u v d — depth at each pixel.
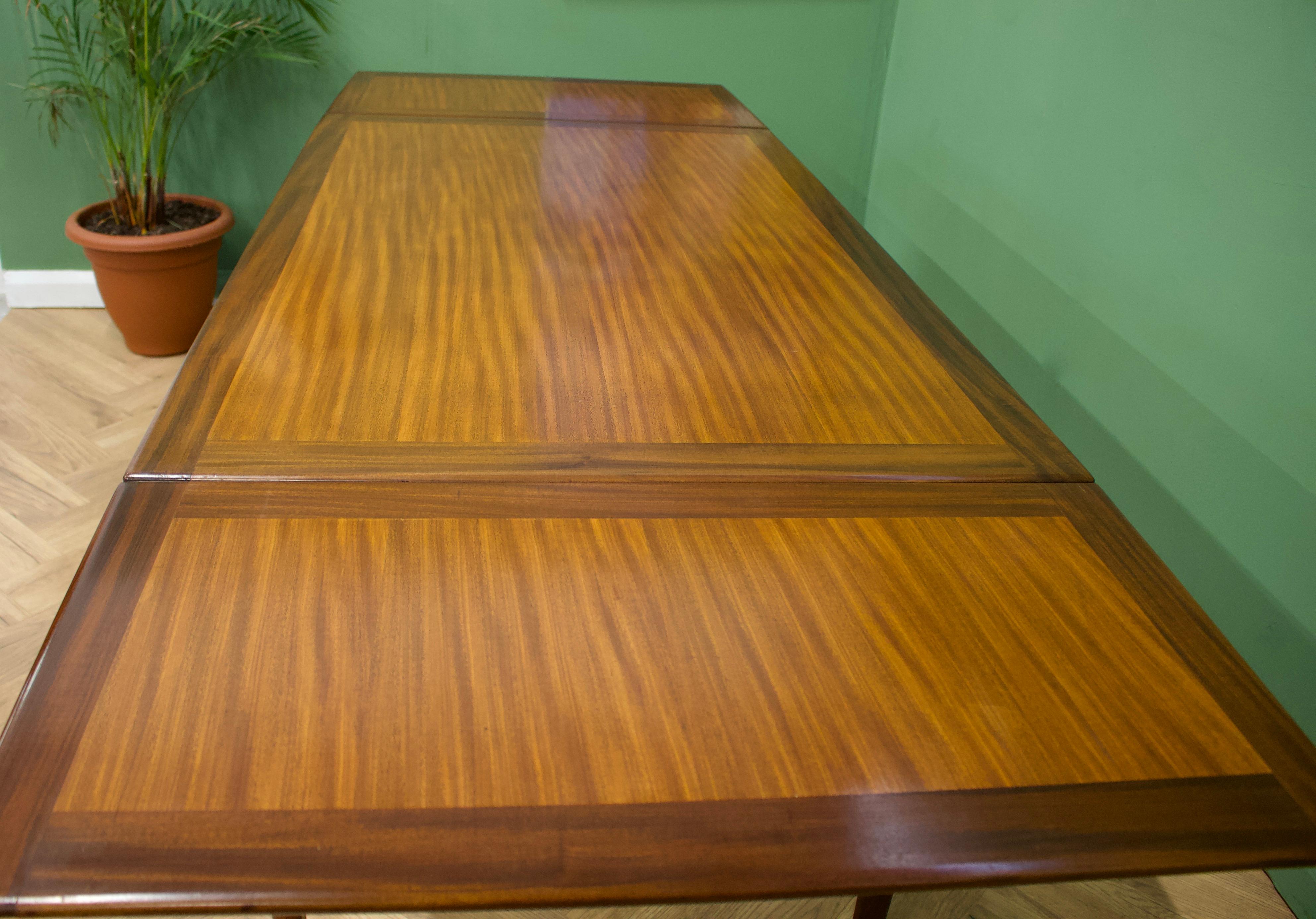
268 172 2.89
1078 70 2.05
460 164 1.70
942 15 2.69
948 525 0.85
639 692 0.65
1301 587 1.46
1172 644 0.73
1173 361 1.75
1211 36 1.66
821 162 3.18
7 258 2.84
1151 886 1.47
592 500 0.84
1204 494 1.67
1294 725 0.67
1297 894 1.44
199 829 0.54
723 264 1.37
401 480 0.85
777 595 0.75
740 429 0.97
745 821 0.57
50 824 0.54
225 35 2.51
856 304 1.27
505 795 0.57
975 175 2.52
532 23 2.83
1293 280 1.48
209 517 0.78
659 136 1.99
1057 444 0.99
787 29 2.95
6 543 1.92
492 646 0.68
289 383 0.98
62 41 2.41
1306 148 1.45
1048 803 0.60
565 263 1.33
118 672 0.63
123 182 2.59
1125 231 1.89
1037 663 0.70
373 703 0.62
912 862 0.56
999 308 2.39
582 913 1.36
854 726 0.64
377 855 0.53
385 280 1.22
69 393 2.46
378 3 2.73
